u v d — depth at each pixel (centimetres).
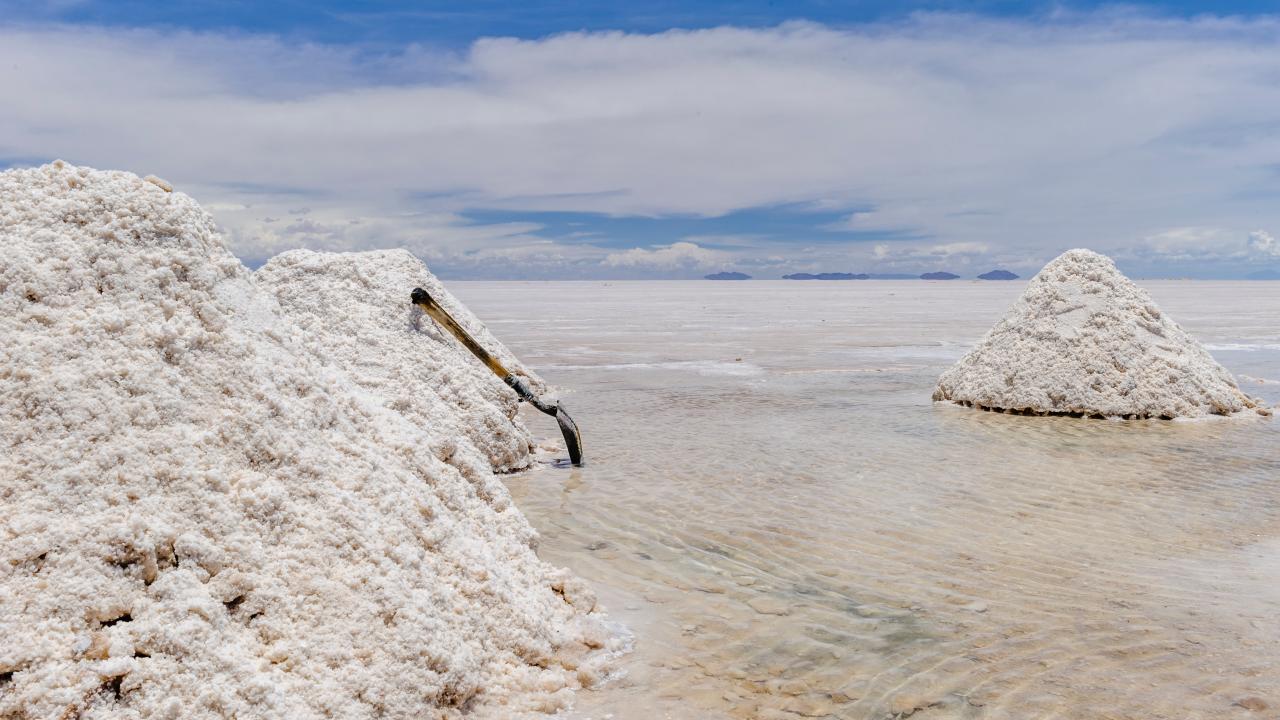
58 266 344
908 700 313
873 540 521
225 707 254
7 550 265
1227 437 872
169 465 303
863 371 1570
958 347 2216
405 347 751
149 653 260
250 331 380
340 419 381
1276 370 1580
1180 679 330
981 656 353
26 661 246
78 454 294
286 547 308
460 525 391
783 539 523
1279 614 399
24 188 372
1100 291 1095
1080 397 1008
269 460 332
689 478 690
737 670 340
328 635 289
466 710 304
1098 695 317
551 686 322
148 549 276
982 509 592
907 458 766
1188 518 570
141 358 329
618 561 482
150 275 359
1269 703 310
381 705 282
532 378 1151
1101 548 505
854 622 391
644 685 328
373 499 350
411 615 305
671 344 2314
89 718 242
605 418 1009
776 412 1052
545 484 675
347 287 805
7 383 305
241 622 285
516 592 372
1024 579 450
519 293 12256
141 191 387
